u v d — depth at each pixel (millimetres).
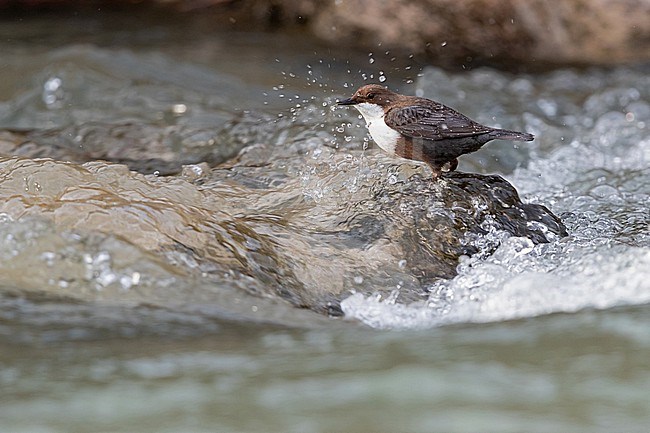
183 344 7457
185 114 15539
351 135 12430
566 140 15492
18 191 9352
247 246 8867
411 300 8719
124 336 7543
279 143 12445
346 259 9125
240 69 18594
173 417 6172
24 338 7418
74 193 9016
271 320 7996
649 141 15266
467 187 10234
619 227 10688
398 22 20312
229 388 6621
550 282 8812
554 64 19969
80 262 8273
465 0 19984
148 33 21156
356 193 10383
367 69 19016
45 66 17812
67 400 6438
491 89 17891
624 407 6180
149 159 12445
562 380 6602
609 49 20359
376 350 7336
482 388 6512
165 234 8633
